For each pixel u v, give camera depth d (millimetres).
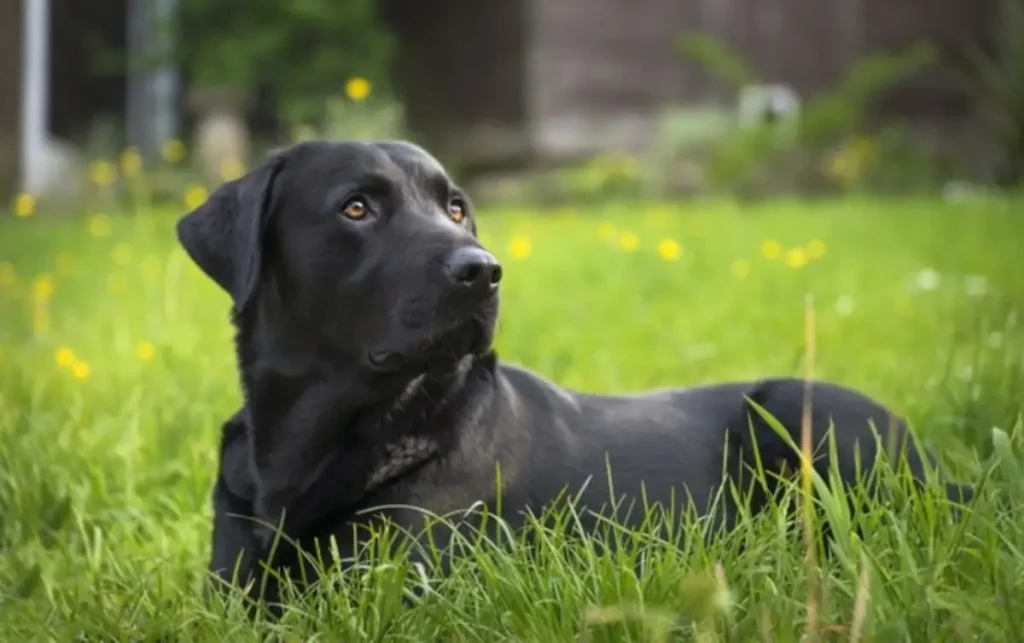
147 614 3662
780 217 15867
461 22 24500
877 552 3342
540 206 20922
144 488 5086
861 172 21781
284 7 23875
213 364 6980
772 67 25578
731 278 11273
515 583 3299
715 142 22312
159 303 9586
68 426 5613
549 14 23422
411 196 3969
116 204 17453
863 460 4246
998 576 3178
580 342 8352
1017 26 22891
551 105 23516
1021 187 21344
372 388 3771
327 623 3373
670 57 24422
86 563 4309
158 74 23109
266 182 4012
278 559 3795
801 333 8695
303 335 3898
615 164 22219
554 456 4051
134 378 6797
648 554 3477
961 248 12797
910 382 6387
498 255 12352
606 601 3232
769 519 3619
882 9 25969
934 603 3039
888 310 9422
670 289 10703
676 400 4484
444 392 3848
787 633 2953
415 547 3670
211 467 5164
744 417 4398
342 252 3869
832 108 22469
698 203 19594
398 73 25375
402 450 3777
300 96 24031
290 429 3879
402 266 3752
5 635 3666
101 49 23969
